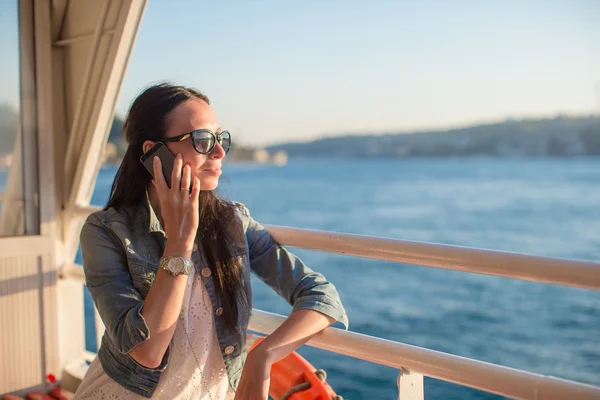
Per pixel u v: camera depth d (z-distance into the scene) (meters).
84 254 1.36
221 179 1.52
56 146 2.82
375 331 17.45
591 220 40.38
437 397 9.66
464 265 1.21
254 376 1.24
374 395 9.97
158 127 1.35
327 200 56.53
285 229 1.57
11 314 2.56
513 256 1.14
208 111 1.39
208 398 1.40
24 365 2.59
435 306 20.09
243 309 1.45
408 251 1.30
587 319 18.28
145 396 1.32
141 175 1.41
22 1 2.63
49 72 2.68
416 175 83.69
